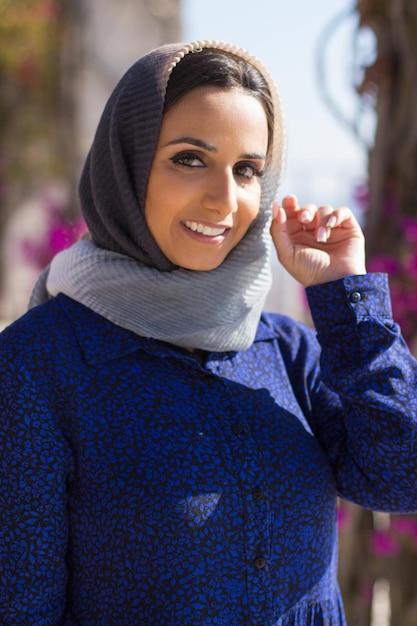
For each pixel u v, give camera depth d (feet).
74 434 5.23
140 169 5.42
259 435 5.58
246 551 5.27
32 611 5.11
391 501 5.69
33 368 5.23
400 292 8.95
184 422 5.35
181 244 5.49
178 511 5.13
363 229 9.35
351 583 9.57
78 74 20.52
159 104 5.27
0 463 5.13
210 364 5.71
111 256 5.70
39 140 30.14
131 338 5.50
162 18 20.92
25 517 5.08
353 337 5.74
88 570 5.24
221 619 5.17
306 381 6.22
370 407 5.62
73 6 20.38
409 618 9.22
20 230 31.73
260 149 5.49
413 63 8.67
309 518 5.58
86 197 5.94
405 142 8.89
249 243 5.82
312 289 5.89
